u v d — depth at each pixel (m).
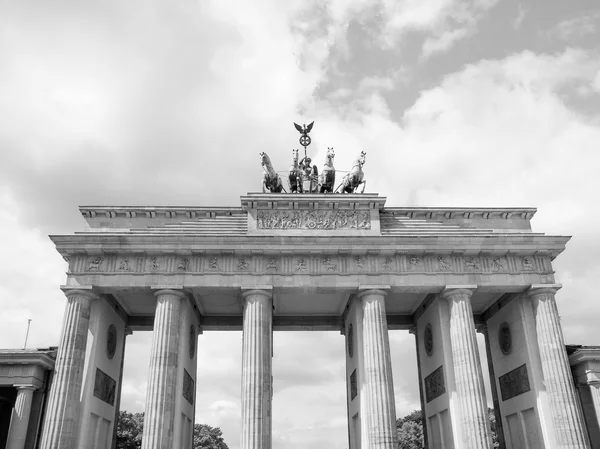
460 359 67.19
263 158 77.62
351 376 78.12
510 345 76.62
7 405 72.88
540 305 70.31
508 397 77.00
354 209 73.50
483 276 70.75
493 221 76.81
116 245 68.38
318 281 69.00
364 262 70.44
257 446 60.91
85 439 64.00
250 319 67.06
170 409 62.97
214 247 68.75
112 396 75.12
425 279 70.06
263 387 64.06
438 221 75.75
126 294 73.69
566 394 66.00
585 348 70.19
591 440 68.00
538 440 68.50
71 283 67.38
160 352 64.69
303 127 87.19
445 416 70.75
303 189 80.12
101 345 70.88
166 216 74.00
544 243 71.25
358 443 71.75
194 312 78.44
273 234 71.50
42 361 66.38
